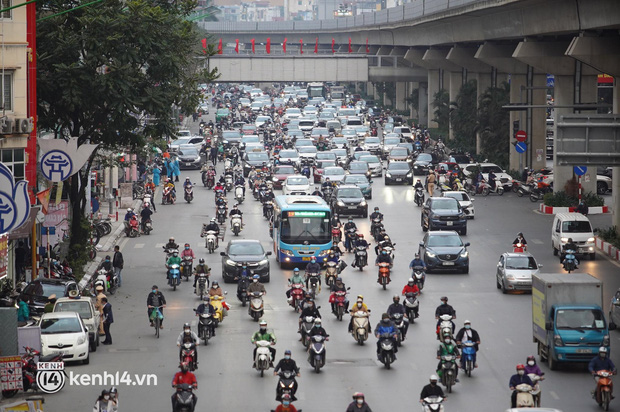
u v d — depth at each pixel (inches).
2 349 2746.1
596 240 5315.0
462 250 4579.2
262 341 2861.7
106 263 4220.0
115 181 7426.2
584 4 5570.9
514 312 3745.1
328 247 4783.5
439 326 3134.8
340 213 6353.3
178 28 4525.1
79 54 4352.9
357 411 2223.2
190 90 4557.1
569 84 6988.2
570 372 2878.9
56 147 3806.6
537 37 6968.5
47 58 4210.1
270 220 5733.3
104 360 3058.6
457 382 2733.8
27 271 3991.1
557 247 4970.5
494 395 2632.9
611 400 2583.7
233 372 2898.6
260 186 7219.5
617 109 5502.0
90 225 5128.0
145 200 6245.1
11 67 3875.5
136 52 4264.3
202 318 3270.2
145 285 4375.0
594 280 2928.2
